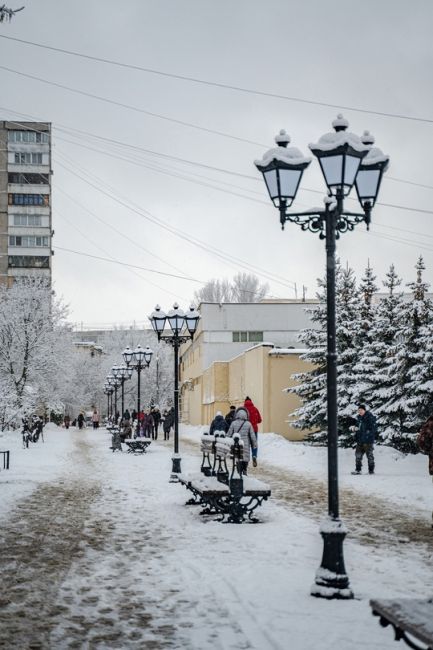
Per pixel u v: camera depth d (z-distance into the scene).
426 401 24.34
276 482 18.86
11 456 29.05
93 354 103.56
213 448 15.15
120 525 11.83
